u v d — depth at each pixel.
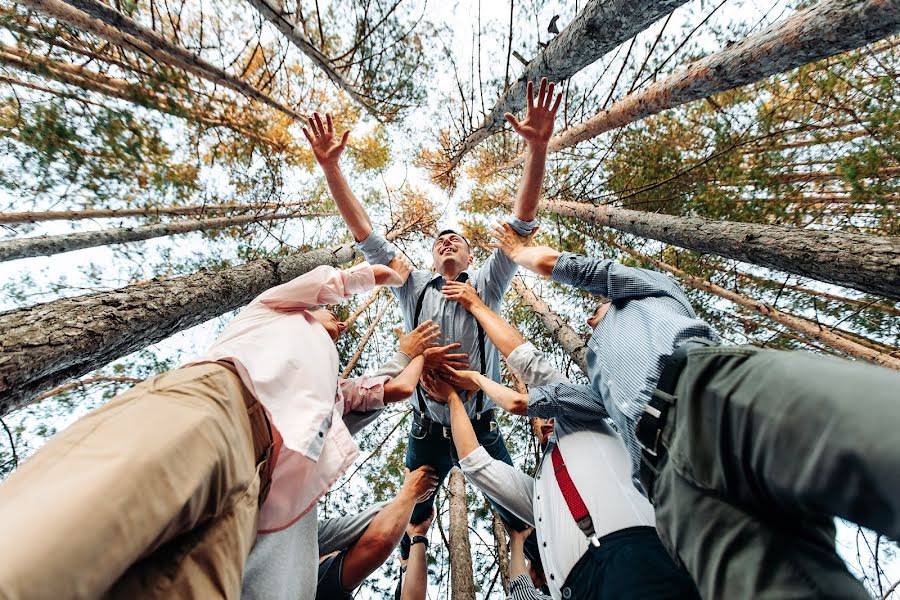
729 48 3.22
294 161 6.83
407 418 7.01
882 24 2.29
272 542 1.65
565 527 2.04
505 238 3.05
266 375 1.56
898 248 2.77
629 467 2.20
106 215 5.44
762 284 5.43
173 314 2.52
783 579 0.98
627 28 2.71
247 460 1.40
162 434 1.06
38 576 0.71
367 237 3.20
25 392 1.88
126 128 4.25
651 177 5.23
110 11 3.46
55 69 4.13
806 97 4.88
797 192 4.74
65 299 2.20
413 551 3.36
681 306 1.74
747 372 1.06
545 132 2.78
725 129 4.76
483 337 3.32
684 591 1.52
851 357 4.74
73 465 0.93
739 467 1.06
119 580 0.99
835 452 0.77
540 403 2.45
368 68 5.54
